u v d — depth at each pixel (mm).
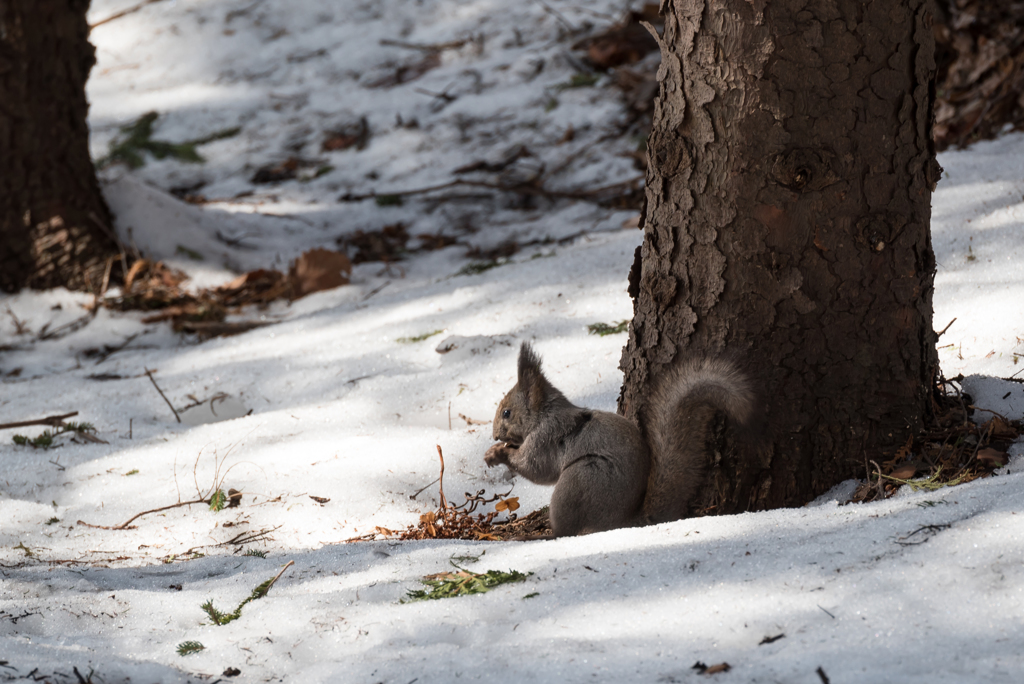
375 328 11977
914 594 4215
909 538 4730
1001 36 14977
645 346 6867
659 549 5203
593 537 5719
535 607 4727
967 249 10000
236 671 4453
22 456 9305
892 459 6348
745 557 4855
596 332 10273
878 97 6062
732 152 6176
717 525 5535
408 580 5406
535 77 21125
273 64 24297
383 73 23047
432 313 12016
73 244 15000
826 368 6301
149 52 25281
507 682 3947
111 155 21359
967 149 13352
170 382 11227
